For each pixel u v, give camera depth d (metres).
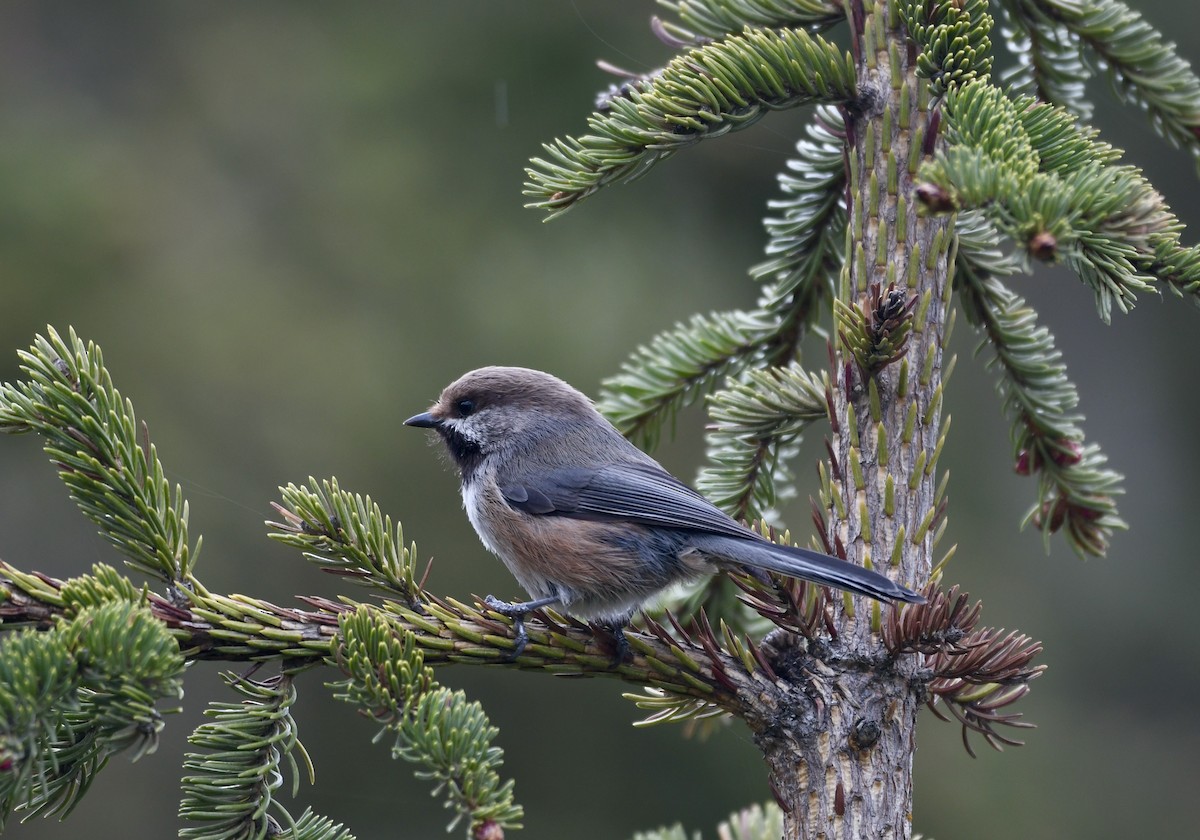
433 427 7.66
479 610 4.82
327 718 13.23
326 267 14.75
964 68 4.61
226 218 14.94
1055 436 5.81
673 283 15.32
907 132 4.94
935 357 4.88
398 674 3.98
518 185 15.41
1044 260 3.75
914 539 4.76
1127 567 16.84
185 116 15.47
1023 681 4.42
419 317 14.56
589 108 15.53
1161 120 5.84
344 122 15.52
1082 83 5.87
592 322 14.74
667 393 6.29
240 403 13.78
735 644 4.49
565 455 7.01
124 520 4.30
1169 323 18.00
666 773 13.67
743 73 4.86
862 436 4.79
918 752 13.94
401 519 13.65
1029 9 5.66
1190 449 17.75
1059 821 13.68
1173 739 15.14
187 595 4.27
